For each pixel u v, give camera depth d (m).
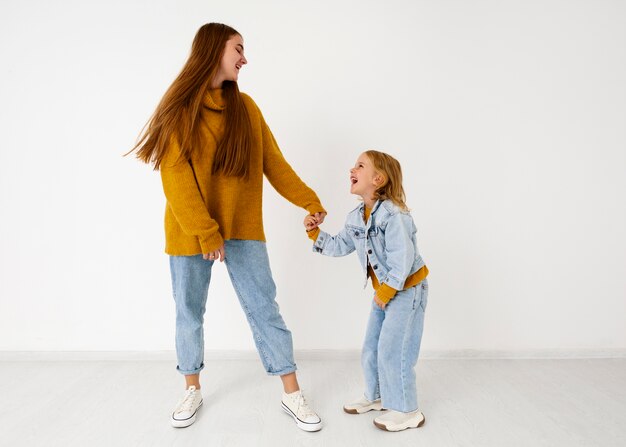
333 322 2.08
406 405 1.44
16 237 2.06
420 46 2.01
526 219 2.07
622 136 2.07
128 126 2.03
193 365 1.53
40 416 1.54
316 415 1.45
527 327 2.12
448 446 1.33
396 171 1.52
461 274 2.09
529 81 2.04
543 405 1.61
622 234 2.09
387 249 1.45
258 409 1.59
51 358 2.10
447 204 2.05
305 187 1.62
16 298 2.08
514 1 2.02
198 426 1.47
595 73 2.05
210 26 1.46
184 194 1.34
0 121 2.03
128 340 2.09
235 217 1.49
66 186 2.04
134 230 2.05
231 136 1.40
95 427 1.46
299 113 2.01
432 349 2.11
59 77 2.02
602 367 2.00
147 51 2.01
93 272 2.07
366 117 2.02
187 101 1.38
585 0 2.03
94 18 2.01
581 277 2.10
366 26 2.00
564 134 2.06
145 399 1.68
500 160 2.05
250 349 2.09
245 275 1.51
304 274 2.06
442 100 2.02
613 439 1.38
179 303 1.50
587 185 2.07
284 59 2.00
